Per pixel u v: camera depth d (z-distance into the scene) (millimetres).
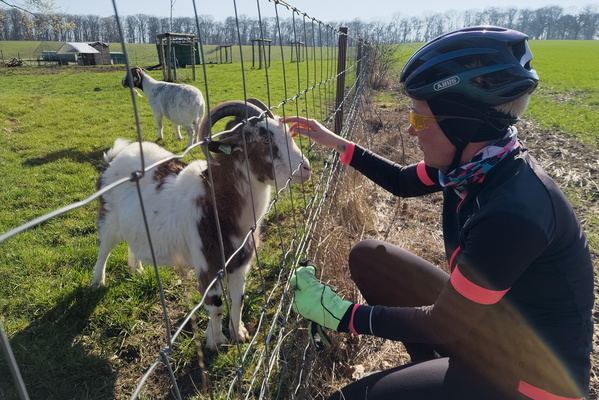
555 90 19688
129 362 2994
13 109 12414
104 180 3326
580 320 1614
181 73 25672
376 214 4969
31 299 3492
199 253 2838
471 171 1600
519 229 1417
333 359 2842
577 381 1622
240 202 2832
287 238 4637
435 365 1839
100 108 13484
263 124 2771
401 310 1734
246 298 3590
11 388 2697
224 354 2990
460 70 1510
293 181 2932
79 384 2793
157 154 3246
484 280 1474
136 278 3732
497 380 1739
